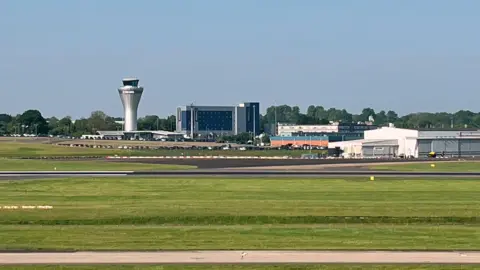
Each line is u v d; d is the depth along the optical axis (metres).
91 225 129.00
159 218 133.75
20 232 116.50
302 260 91.81
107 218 133.38
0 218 133.88
